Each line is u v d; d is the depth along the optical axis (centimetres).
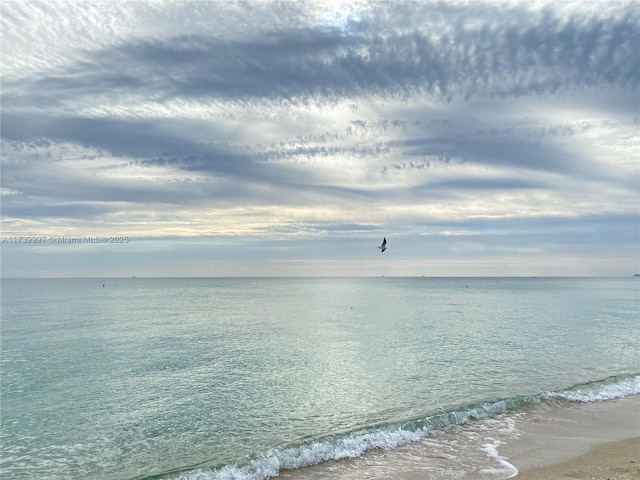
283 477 1447
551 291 15138
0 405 2316
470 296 12125
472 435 1775
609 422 1903
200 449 1731
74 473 1548
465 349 3753
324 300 10756
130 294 13762
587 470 1391
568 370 2942
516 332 4759
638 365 3094
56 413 2186
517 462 1491
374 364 3200
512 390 2453
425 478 1385
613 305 8638
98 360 3416
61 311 7575
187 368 3133
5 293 14088
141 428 1975
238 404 2292
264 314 7119
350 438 1736
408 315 6775
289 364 3241
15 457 1689
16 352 3738
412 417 2000
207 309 8125
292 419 2050
